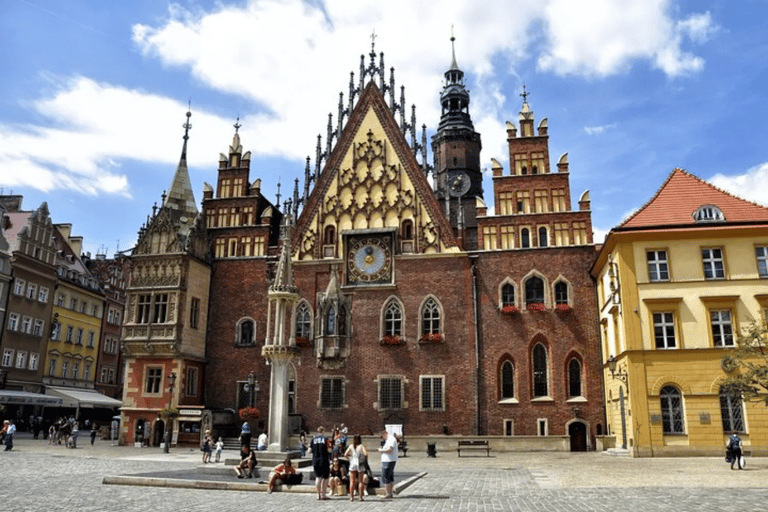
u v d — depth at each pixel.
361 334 48.22
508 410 45.00
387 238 49.66
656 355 36.88
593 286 46.22
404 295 48.41
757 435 35.06
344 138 52.84
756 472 26.34
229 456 37.22
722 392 36.00
